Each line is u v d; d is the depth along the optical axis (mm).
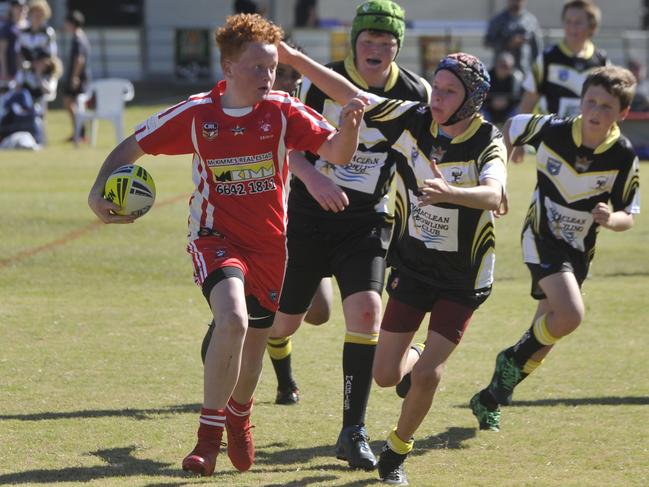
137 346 25000
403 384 19172
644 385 22703
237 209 16375
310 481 16484
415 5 92438
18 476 16359
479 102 16484
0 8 84375
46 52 64188
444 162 16859
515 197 49125
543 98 34906
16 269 33500
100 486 15859
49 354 24031
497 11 93625
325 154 16250
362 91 18062
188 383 22125
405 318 17516
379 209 19391
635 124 64000
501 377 19703
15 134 63906
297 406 21062
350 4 93312
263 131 16125
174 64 93438
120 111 66375
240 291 15648
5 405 20266
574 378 23266
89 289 31453
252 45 15852
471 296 17172
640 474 17094
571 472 17203
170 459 17516
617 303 30688
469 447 18703
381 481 16531
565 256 20312
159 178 53812
